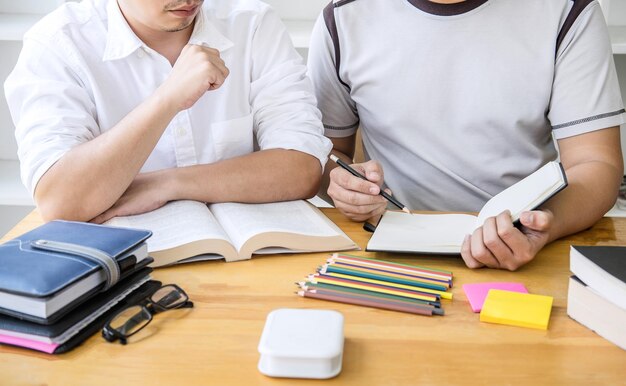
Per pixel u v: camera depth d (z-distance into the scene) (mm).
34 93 1397
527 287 1071
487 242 1110
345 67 1669
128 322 932
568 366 852
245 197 1350
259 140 1570
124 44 1445
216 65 1338
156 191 1303
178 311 983
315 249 1192
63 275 898
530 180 1215
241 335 921
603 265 906
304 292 1022
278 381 819
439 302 1007
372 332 927
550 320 964
